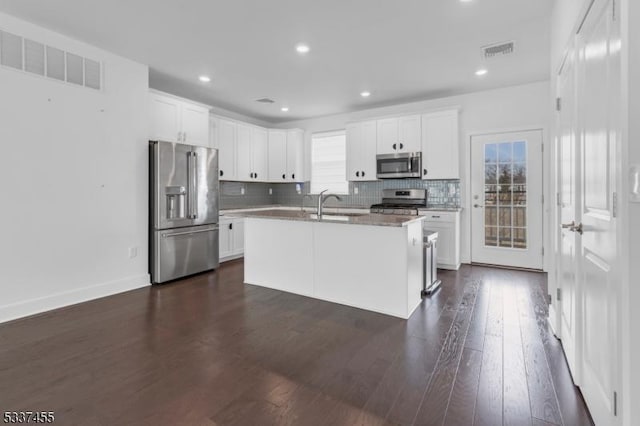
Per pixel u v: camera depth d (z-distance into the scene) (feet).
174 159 12.90
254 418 5.16
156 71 12.84
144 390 5.87
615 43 3.92
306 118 20.48
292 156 20.16
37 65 9.41
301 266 11.18
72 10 8.58
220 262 16.38
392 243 9.36
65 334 8.14
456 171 15.24
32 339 7.85
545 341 7.69
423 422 5.05
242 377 6.29
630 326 3.58
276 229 11.75
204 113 15.14
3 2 8.21
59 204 9.96
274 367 6.64
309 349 7.39
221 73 13.01
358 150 17.65
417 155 15.87
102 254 11.07
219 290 11.78
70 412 5.29
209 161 14.34
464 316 9.26
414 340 7.81
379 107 17.94
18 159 9.09
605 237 4.38
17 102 9.03
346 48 10.83
